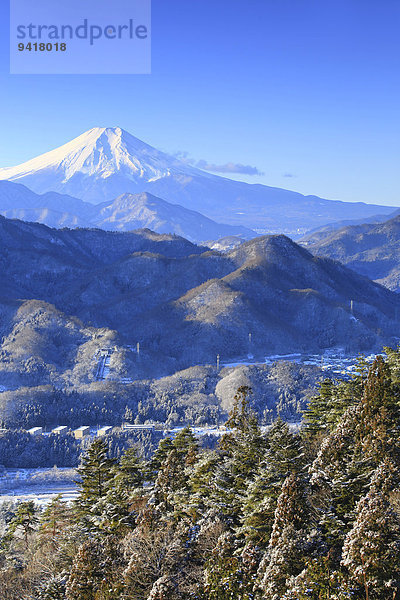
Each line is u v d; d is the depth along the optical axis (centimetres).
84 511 7431
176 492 6925
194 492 6881
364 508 4750
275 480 5941
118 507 7144
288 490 5275
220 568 5225
